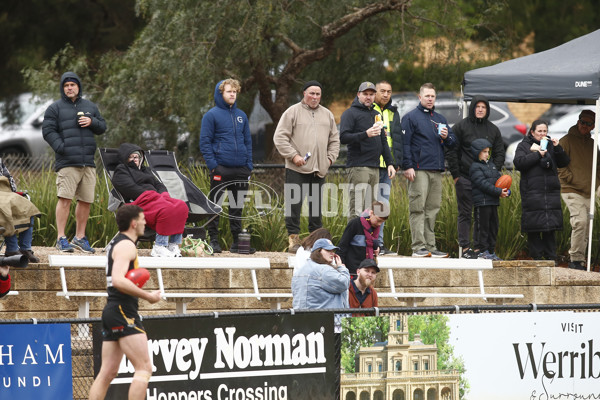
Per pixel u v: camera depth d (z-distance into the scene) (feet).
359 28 208.54
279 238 143.13
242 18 185.57
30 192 140.26
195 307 117.29
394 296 118.73
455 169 130.62
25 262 88.28
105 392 77.56
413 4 199.31
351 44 210.59
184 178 124.98
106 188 141.59
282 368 84.53
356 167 126.82
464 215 131.03
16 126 254.06
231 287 118.21
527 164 132.77
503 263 128.26
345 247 110.01
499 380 90.07
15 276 109.60
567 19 276.82
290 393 84.79
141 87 190.90
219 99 126.00
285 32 188.55
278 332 84.48
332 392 85.87
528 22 273.13
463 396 89.04
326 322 85.66
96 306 113.19
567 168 138.00
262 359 84.12
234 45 187.11
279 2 187.93
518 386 90.53
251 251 128.67
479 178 128.36
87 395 81.46
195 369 82.23
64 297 111.75
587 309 93.56
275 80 206.49
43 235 136.77
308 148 125.49
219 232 140.67
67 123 119.14
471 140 130.11
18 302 109.91
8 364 78.64
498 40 205.98
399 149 128.98
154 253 114.11
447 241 148.15
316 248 95.86
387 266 119.14
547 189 133.39
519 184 141.90
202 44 183.42
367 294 101.14
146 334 79.82
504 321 90.12
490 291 128.06
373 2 203.00
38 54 254.47
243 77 203.21
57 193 128.98
